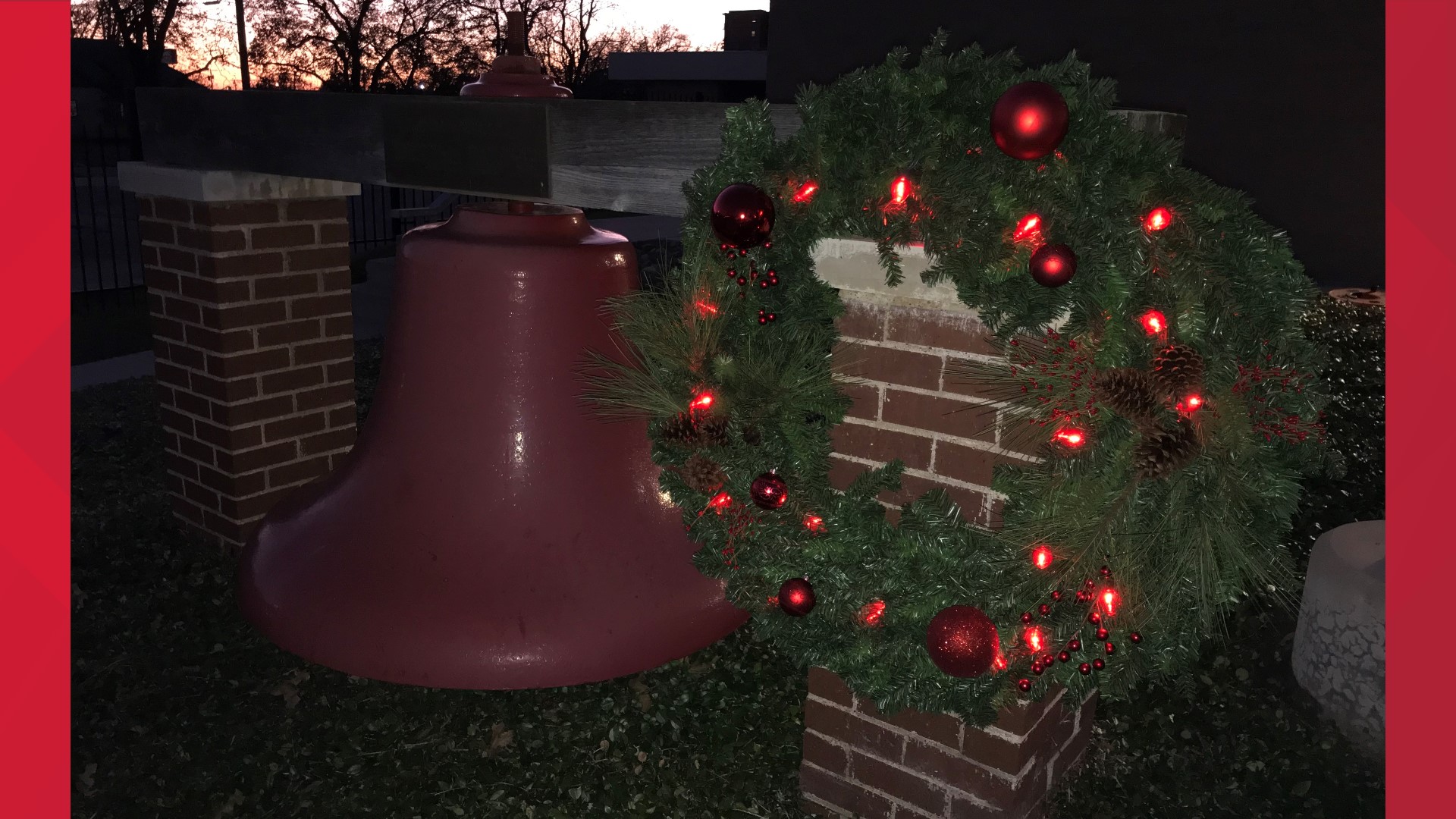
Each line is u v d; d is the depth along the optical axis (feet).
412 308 12.71
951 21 46.65
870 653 8.64
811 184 8.61
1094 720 12.48
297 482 16.58
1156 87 46.21
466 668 11.76
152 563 16.02
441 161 12.16
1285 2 43.32
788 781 11.50
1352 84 43.27
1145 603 7.45
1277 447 7.88
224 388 15.38
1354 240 44.50
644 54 132.26
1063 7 45.78
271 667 13.57
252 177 14.93
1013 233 7.64
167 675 13.21
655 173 10.49
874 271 8.81
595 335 12.62
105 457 21.38
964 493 8.94
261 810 10.99
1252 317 7.50
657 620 12.38
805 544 8.72
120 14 113.80
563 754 11.89
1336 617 12.41
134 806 10.94
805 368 9.03
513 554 12.28
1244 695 13.14
